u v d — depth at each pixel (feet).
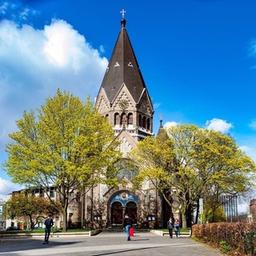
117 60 279.49
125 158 215.10
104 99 271.90
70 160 156.15
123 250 84.94
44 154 152.05
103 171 178.29
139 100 270.46
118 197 237.45
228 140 185.88
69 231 154.71
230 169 183.62
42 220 271.28
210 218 212.84
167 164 192.75
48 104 158.61
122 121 265.75
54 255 74.02
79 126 159.33
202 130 186.19
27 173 150.30
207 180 182.09
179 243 109.40
